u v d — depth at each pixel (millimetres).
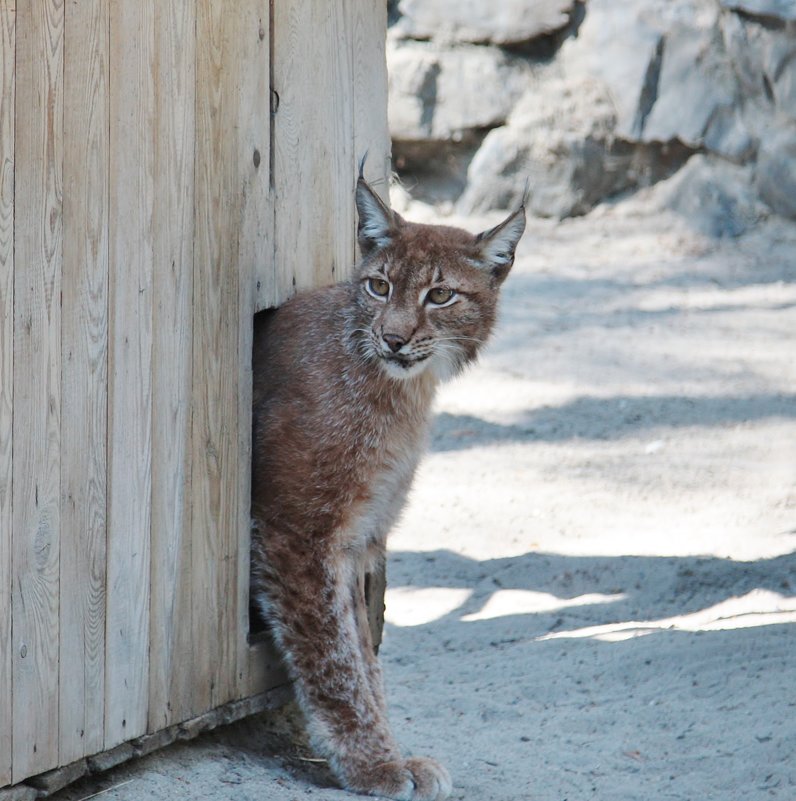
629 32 31203
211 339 8758
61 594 7641
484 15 31719
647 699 10984
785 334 26219
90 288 7691
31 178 7219
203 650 8875
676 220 31562
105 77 7691
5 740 7340
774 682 10859
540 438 21266
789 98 30734
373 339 9352
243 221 9055
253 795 8578
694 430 21531
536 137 31500
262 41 9164
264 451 9305
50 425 7465
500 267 10117
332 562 9305
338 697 9188
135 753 8359
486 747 10125
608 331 26531
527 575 15352
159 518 8391
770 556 15297
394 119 31719
